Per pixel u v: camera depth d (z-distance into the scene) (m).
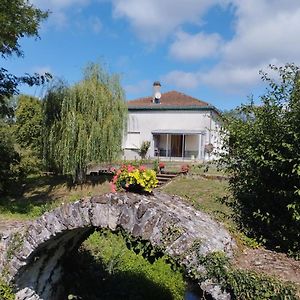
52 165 19.05
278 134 6.25
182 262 4.73
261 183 6.53
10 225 8.58
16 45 14.98
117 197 5.43
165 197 6.62
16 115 24.62
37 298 7.11
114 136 19.05
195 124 30.66
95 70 19.91
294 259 5.79
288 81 6.38
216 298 4.50
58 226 5.96
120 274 9.12
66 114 18.45
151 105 32.03
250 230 6.93
